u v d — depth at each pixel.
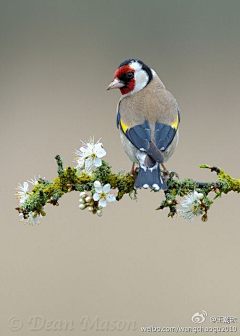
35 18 16.30
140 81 9.29
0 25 16.12
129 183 7.68
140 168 8.02
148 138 8.39
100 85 15.09
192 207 7.47
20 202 7.33
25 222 7.30
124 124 8.70
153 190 7.83
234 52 16.02
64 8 16.31
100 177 7.59
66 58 15.77
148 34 16.22
